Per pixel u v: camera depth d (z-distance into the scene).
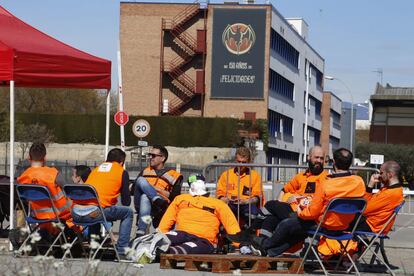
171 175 13.40
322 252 11.82
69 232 12.31
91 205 11.56
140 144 37.78
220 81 73.88
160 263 11.18
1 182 13.77
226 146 69.50
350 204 10.73
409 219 27.25
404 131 68.50
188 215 11.68
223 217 11.64
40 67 13.41
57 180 11.80
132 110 74.56
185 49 74.12
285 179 14.47
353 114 72.94
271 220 11.76
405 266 12.76
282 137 82.38
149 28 74.50
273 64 76.19
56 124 72.38
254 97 73.62
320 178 12.60
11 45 13.11
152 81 74.50
